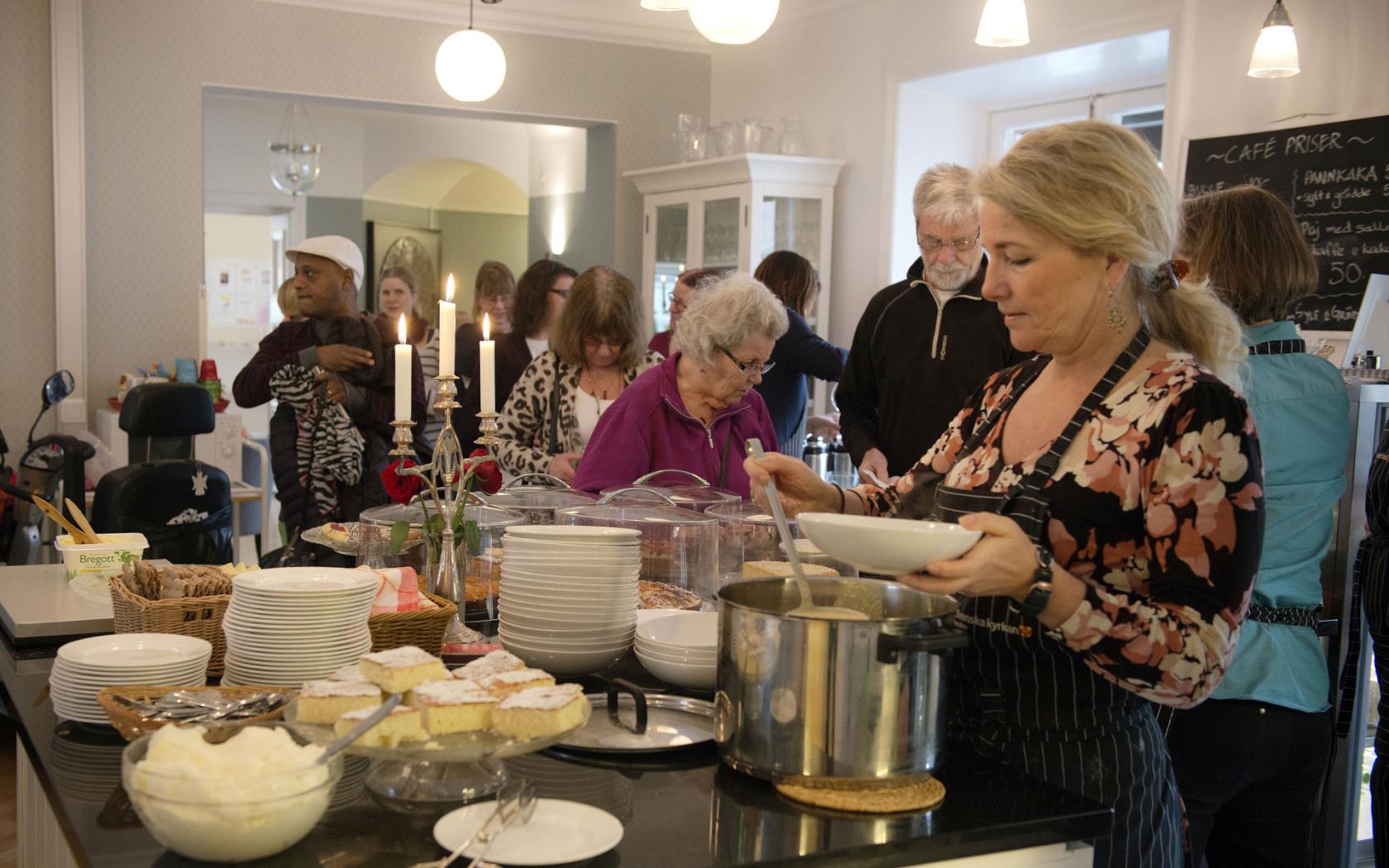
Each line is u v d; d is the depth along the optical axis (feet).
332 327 12.55
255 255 36.06
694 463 8.84
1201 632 4.02
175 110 18.52
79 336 17.94
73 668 4.81
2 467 12.85
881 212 18.40
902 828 3.86
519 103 20.72
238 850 3.43
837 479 13.88
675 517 6.68
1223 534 4.08
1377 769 7.29
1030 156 4.34
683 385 8.92
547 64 20.89
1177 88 13.93
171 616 5.57
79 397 17.97
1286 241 7.06
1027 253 4.38
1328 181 12.37
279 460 12.03
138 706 4.46
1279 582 6.98
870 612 4.64
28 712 5.09
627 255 21.89
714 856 3.61
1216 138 13.43
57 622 6.22
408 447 6.56
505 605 5.48
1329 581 8.32
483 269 17.47
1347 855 8.50
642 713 4.72
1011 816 4.01
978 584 3.88
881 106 18.33
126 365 18.47
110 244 18.26
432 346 15.85
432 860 3.54
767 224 18.74
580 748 4.50
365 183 33.35
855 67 18.84
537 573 5.33
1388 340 9.60
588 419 11.03
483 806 3.86
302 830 3.57
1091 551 4.38
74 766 4.39
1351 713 8.21
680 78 21.99
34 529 12.50
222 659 5.72
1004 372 5.29
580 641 5.31
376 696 4.03
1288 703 6.84
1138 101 16.51
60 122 17.58
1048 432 4.66
